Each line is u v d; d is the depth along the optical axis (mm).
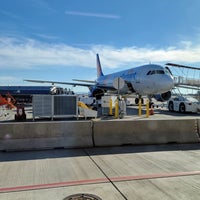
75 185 4281
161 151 6988
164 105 29797
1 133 7102
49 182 4426
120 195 3859
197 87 33219
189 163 5715
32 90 43375
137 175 4824
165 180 4547
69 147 7301
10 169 5211
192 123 8492
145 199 3717
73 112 14109
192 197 3789
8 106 24938
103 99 17188
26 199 3721
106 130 7754
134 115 17188
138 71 22422
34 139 7230
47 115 13859
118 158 6168
